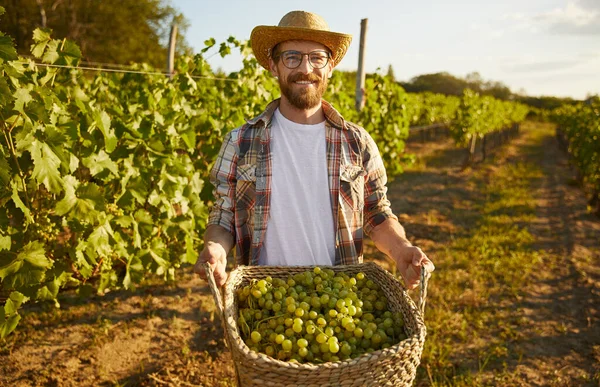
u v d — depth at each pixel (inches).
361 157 82.5
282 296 70.4
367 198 85.4
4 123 109.7
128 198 146.5
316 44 76.5
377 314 74.2
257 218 79.0
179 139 169.8
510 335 175.3
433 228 315.0
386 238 81.6
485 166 582.2
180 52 1427.2
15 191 112.4
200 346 159.8
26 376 138.7
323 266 77.8
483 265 245.0
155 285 205.0
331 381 54.7
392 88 346.9
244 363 55.4
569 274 240.7
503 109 870.4
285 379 54.2
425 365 152.1
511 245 281.3
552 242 293.9
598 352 166.6
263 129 80.1
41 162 115.2
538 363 158.2
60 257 137.8
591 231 321.7
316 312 67.7
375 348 65.9
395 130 338.6
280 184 79.0
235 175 81.3
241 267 74.4
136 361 149.3
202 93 211.9
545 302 207.6
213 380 141.0
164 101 174.6
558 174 560.1
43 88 120.1
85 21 1246.9
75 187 128.6
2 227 118.2
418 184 466.3
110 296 192.5
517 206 379.6
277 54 77.8
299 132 79.9
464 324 178.4
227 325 58.7
